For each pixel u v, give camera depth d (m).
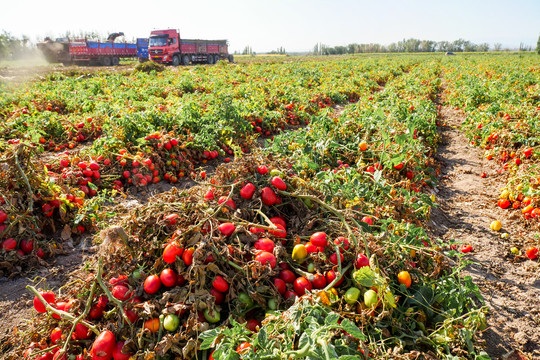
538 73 28.45
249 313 3.27
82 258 5.16
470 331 3.19
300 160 6.43
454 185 8.13
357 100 20.48
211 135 9.24
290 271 3.41
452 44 172.38
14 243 4.80
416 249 3.90
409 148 7.27
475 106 15.33
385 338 3.11
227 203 3.85
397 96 16.59
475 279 4.77
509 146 9.09
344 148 7.50
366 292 3.15
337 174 5.51
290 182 4.38
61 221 5.67
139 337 2.76
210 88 19.38
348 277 3.49
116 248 3.33
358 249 3.50
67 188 5.64
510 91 16.94
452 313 3.37
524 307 4.28
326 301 3.06
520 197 6.60
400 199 4.98
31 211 4.97
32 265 4.89
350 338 2.81
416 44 171.12
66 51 41.34
